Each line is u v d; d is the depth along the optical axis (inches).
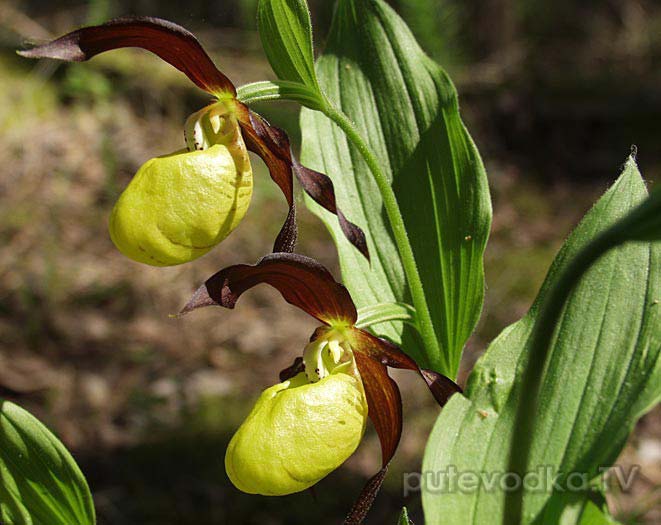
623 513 20.7
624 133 42.5
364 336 15.8
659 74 49.3
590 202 37.6
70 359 27.6
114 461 22.9
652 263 15.3
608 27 59.4
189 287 32.2
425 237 16.7
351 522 15.5
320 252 34.2
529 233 34.9
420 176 16.7
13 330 28.6
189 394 26.0
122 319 30.1
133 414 25.0
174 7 53.3
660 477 22.0
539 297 15.7
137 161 38.6
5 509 16.1
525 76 46.1
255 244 34.6
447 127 16.6
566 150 42.1
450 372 16.7
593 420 14.9
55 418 24.6
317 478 15.4
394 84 16.9
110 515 21.6
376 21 17.1
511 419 15.3
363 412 15.7
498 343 15.6
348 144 17.1
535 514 14.9
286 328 30.2
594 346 15.2
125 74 42.8
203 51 15.6
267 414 15.4
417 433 24.4
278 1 15.2
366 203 17.0
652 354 14.9
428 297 16.7
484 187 16.4
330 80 17.2
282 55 15.5
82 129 39.9
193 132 16.2
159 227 15.7
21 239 33.3
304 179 15.5
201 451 23.3
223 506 22.0
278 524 21.7
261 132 15.8
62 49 15.3
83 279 31.7
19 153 37.7
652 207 13.1
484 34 48.9
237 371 27.5
